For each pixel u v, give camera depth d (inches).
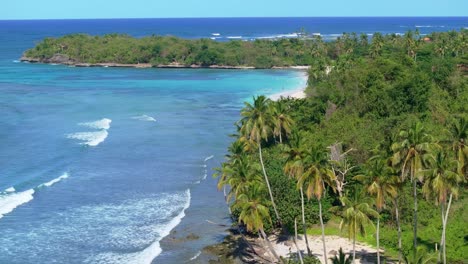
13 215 2354.8
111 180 2859.3
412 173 1688.0
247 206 1818.4
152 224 2316.7
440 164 1656.0
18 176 2854.3
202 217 2410.2
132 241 2149.4
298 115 3415.4
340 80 3801.7
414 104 3366.1
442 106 3491.6
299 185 1765.5
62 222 2306.8
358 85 3604.8
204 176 2970.0
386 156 1797.5
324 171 1786.4
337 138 2893.7
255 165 2080.5
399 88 3405.5
